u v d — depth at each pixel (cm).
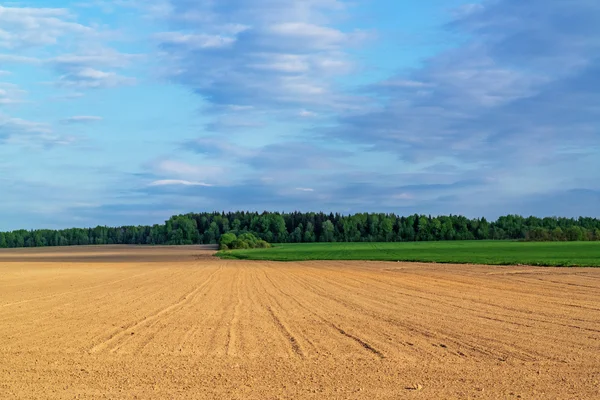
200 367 1130
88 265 6544
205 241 19962
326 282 3472
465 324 1669
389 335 1491
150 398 914
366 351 1284
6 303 2331
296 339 1438
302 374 1072
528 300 2298
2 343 1397
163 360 1195
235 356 1234
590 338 1432
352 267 5247
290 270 4944
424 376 1054
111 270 5338
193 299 2473
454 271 4288
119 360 1195
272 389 966
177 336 1487
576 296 2444
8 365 1152
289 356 1234
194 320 1789
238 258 8088
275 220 19312
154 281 3719
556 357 1212
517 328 1591
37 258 9150
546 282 3161
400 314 1903
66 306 2206
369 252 8962
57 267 6059
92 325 1689
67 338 1463
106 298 2536
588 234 14512
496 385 988
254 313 1961
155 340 1429
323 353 1263
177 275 4406
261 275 4300
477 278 3544
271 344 1372
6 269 5606
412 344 1363
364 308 2081
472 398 912
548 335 1477
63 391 955
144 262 7325
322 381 1019
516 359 1195
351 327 1628
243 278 3959
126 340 1430
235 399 907
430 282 3306
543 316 1830
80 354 1258
